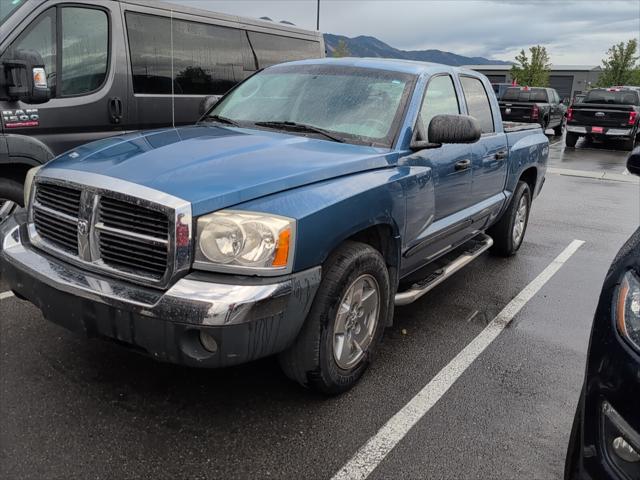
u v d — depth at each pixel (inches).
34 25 192.4
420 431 117.3
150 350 101.7
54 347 143.0
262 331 100.6
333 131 145.8
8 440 107.8
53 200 118.3
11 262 118.2
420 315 178.2
